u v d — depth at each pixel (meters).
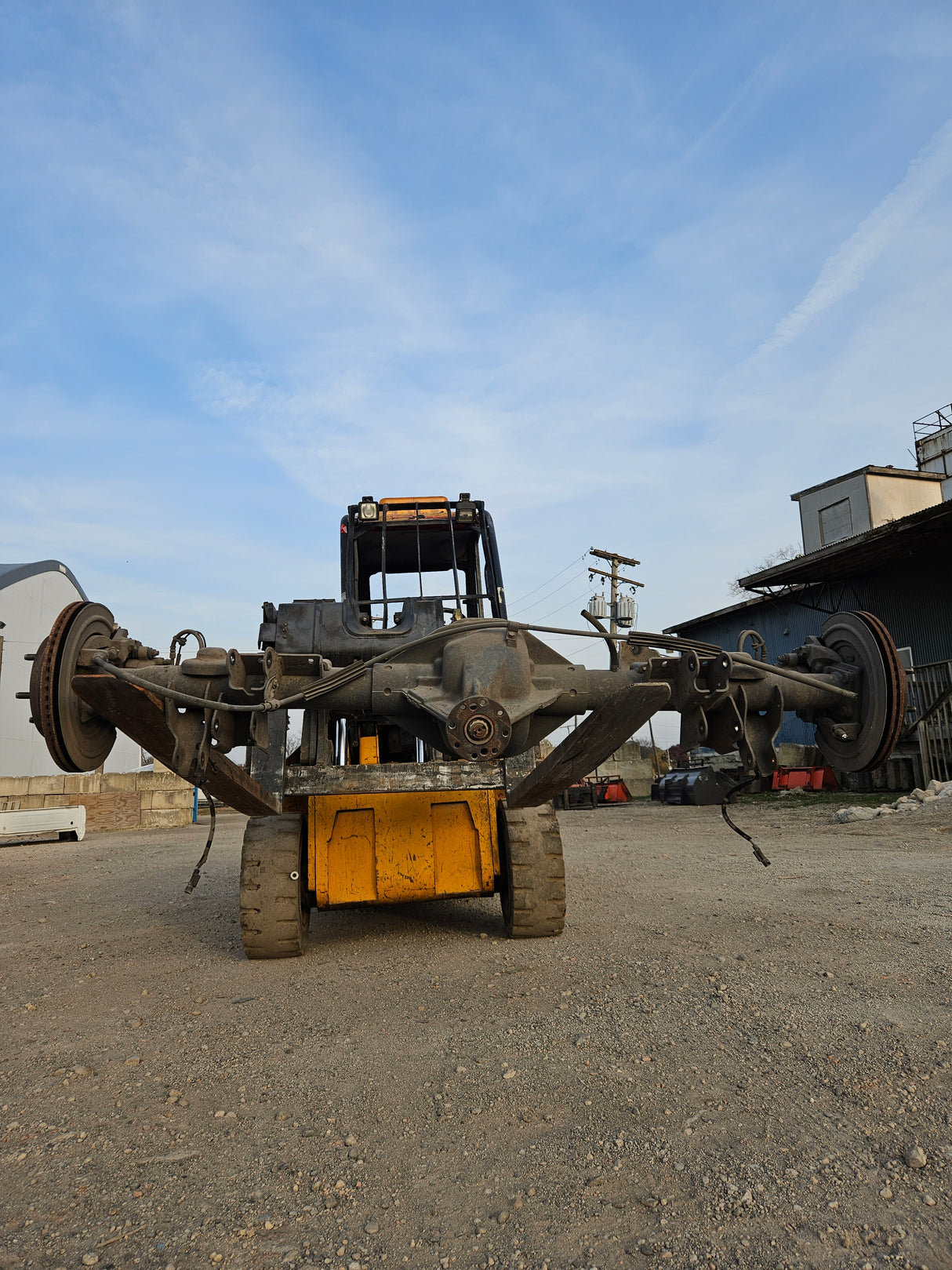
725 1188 1.86
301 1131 2.28
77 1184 2.03
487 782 4.24
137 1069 2.83
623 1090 2.41
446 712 3.40
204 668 3.59
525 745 3.83
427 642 3.58
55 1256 1.71
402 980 3.77
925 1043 2.66
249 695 3.55
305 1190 1.96
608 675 3.84
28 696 3.51
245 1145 2.21
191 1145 2.22
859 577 17.44
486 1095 2.44
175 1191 1.98
